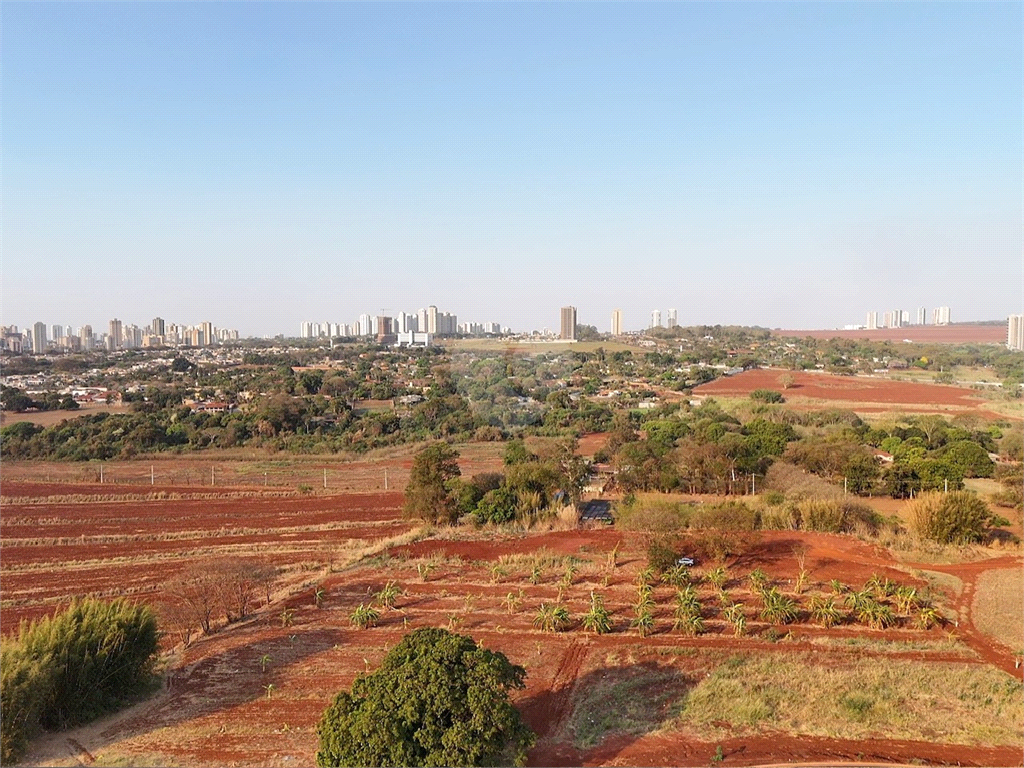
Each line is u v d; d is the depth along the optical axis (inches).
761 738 605.3
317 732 585.6
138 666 703.7
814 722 631.8
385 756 509.7
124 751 594.2
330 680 714.8
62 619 685.3
